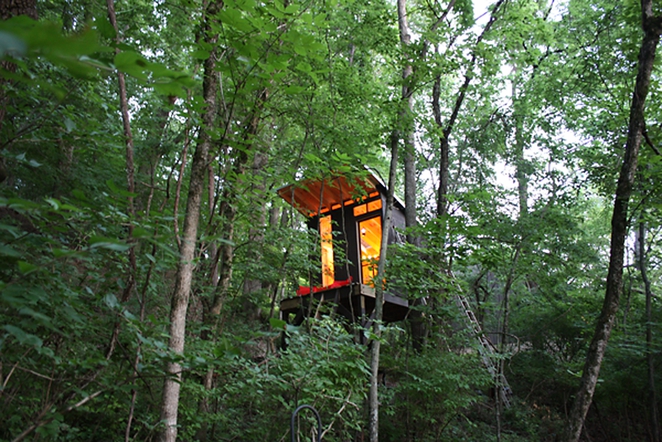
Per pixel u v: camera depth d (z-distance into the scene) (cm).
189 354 271
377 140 777
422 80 761
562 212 1259
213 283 772
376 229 1152
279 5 329
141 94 823
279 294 1237
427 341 827
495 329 1334
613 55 1093
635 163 633
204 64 428
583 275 1265
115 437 469
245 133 478
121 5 828
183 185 835
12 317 264
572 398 1163
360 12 883
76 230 293
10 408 299
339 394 530
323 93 718
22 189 668
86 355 331
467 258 797
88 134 320
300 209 1220
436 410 767
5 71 139
